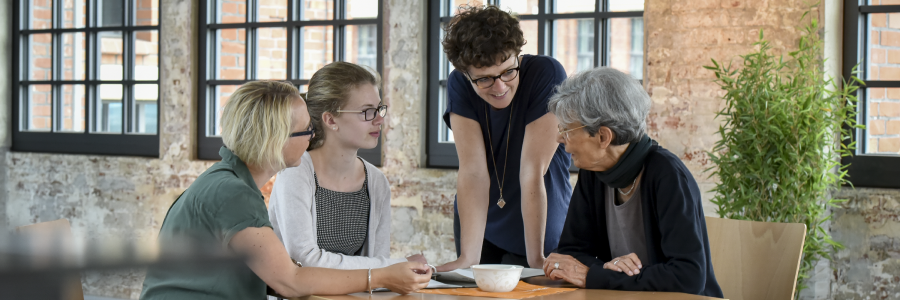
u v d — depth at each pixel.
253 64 5.05
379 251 2.30
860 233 3.68
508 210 2.53
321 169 2.15
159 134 5.16
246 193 1.63
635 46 4.18
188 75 5.04
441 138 4.60
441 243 4.43
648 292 1.66
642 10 4.12
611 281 1.74
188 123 5.05
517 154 2.47
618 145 1.79
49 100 5.64
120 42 5.42
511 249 2.54
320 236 2.14
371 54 4.73
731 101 3.42
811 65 3.55
